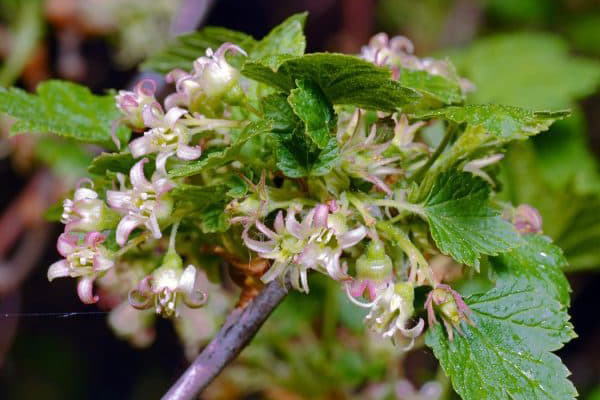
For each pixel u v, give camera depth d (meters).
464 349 0.26
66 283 0.53
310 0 0.57
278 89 0.27
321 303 0.36
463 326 0.27
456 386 0.26
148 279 0.26
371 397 0.35
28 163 0.47
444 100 0.27
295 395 0.35
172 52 0.30
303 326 0.35
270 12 0.57
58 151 0.46
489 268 0.27
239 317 0.27
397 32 0.61
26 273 0.48
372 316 0.26
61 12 0.48
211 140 0.27
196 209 0.26
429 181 0.27
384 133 0.27
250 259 0.27
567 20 0.63
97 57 0.51
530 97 0.50
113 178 0.27
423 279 0.26
